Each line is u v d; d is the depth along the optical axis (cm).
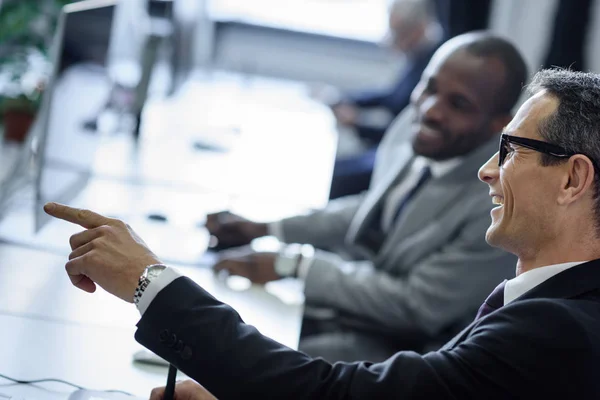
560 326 128
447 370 130
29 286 211
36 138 254
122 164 355
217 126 456
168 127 438
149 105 474
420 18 544
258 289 249
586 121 136
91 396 155
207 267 258
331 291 253
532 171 138
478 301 248
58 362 170
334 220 304
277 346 136
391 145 329
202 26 546
